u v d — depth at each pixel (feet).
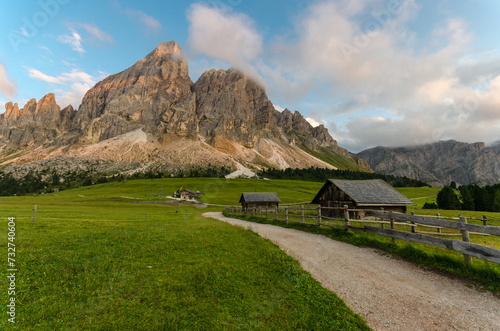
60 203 208.23
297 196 396.37
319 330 19.34
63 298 21.85
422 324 19.94
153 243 43.16
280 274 30.40
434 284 27.32
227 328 19.11
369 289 26.40
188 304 22.00
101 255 34.24
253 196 214.28
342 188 105.50
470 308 22.08
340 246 44.98
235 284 26.84
